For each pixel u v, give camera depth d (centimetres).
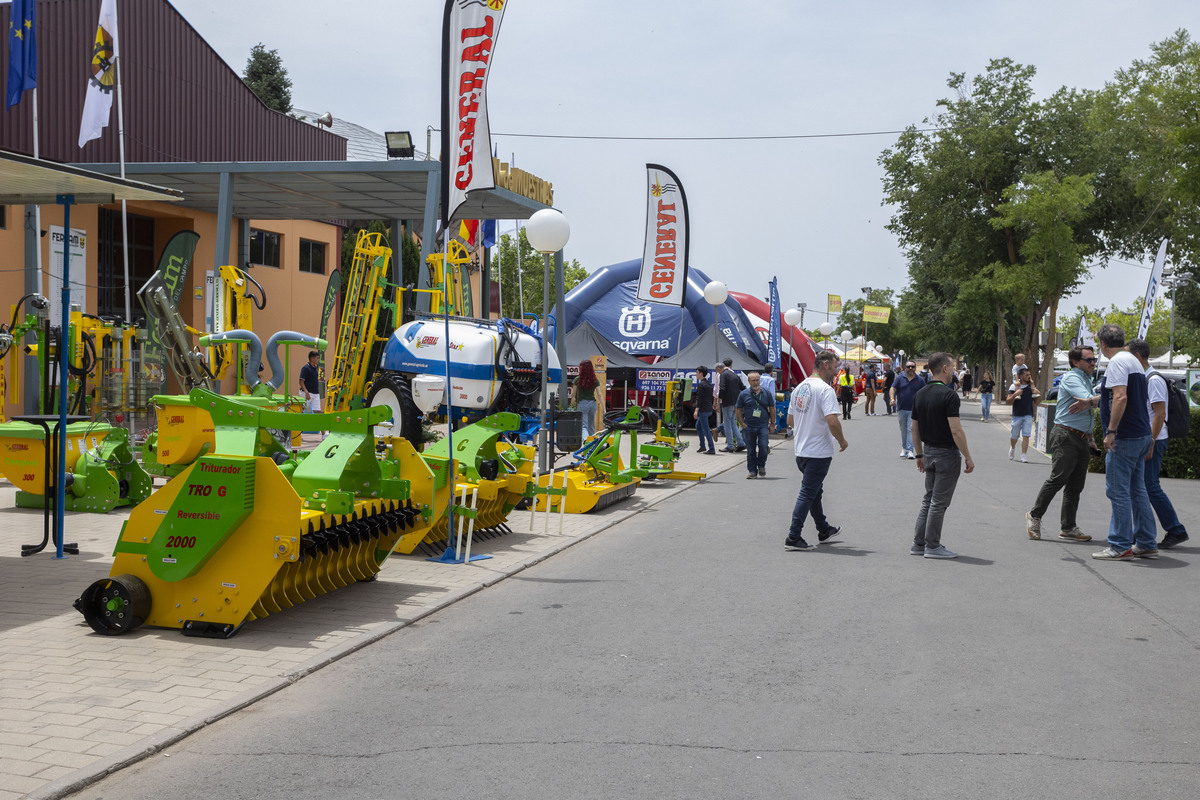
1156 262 2136
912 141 4528
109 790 396
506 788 398
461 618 696
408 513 785
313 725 474
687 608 727
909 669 570
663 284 1989
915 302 6444
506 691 528
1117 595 769
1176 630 660
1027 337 4456
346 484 729
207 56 2512
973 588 795
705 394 2177
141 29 2283
